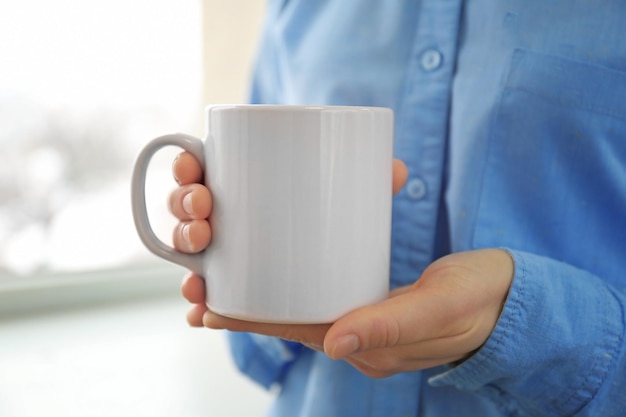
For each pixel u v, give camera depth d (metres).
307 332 0.37
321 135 0.34
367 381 0.46
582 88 0.40
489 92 0.42
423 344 0.35
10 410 0.58
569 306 0.37
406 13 0.44
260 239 0.35
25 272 0.75
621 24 0.40
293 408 0.51
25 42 0.70
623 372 0.38
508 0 0.42
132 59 0.76
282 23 0.50
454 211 0.43
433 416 0.45
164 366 0.67
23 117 0.72
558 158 0.41
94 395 0.62
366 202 0.36
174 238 0.38
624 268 0.41
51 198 0.75
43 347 0.68
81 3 0.72
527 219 0.42
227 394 0.64
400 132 0.44
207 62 0.74
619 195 0.41
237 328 0.37
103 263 0.79
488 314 0.36
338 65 0.46
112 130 0.77
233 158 0.35
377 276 0.37
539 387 0.39
